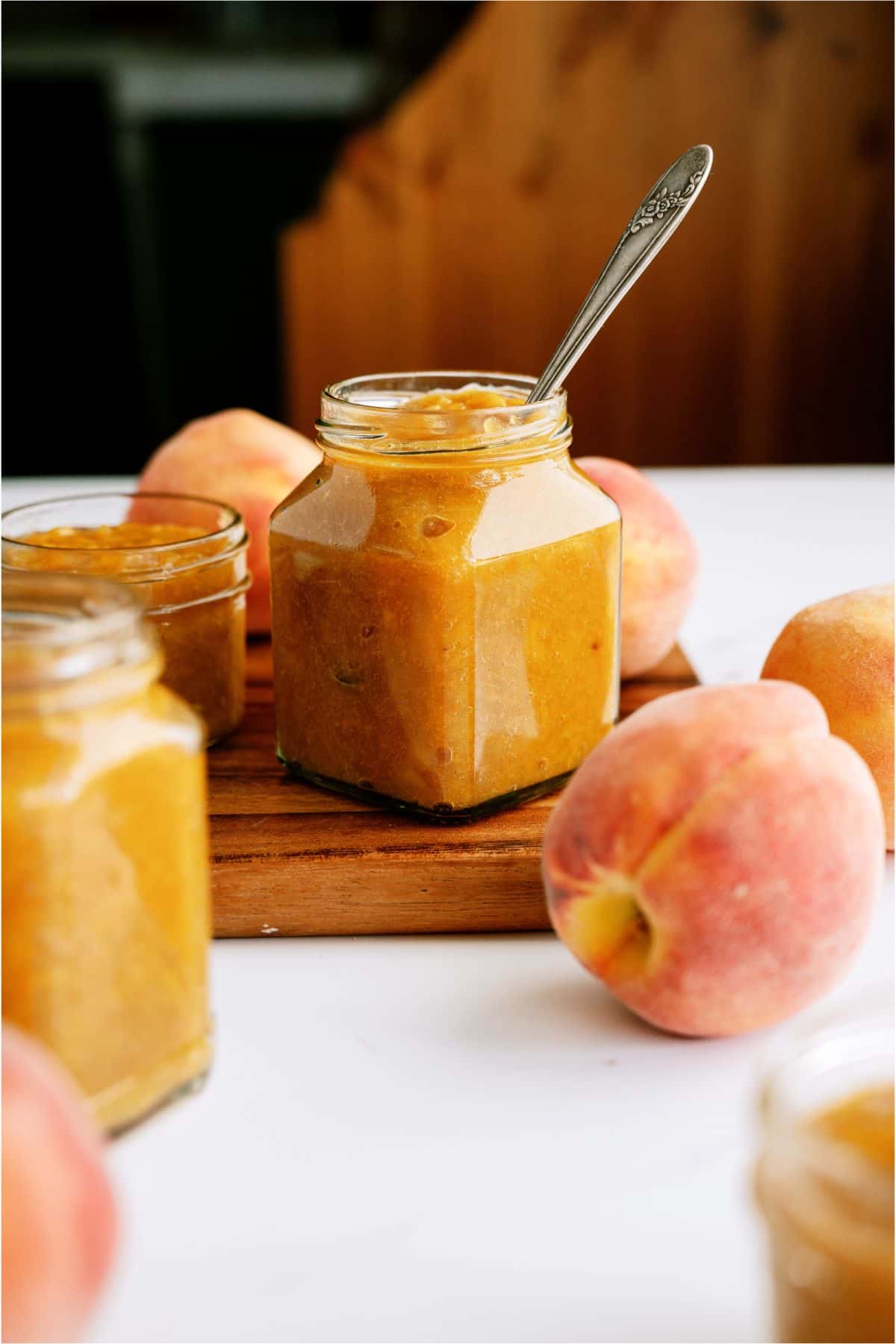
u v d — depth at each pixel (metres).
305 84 1.33
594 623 0.60
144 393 1.44
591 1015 0.53
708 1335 0.45
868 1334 0.42
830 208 1.32
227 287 1.40
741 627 0.75
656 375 1.37
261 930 0.57
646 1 1.28
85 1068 0.48
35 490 0.89
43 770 0.46
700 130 1.31
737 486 0.94
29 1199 0.42
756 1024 0.51
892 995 0.46
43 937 0.47
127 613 0.48
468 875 0.57
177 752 0.48
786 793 0.50
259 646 0.72
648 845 0.50
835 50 1.28
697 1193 0.48
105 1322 0.45
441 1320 0.45
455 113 1.33
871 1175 0.43
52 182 1.37
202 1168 0.49
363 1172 0.48
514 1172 0.48
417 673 0.58
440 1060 0.52
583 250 1.35
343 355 1.40
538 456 0.59
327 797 0.61
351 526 0.59
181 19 1.33
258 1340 0.45
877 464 1.39
